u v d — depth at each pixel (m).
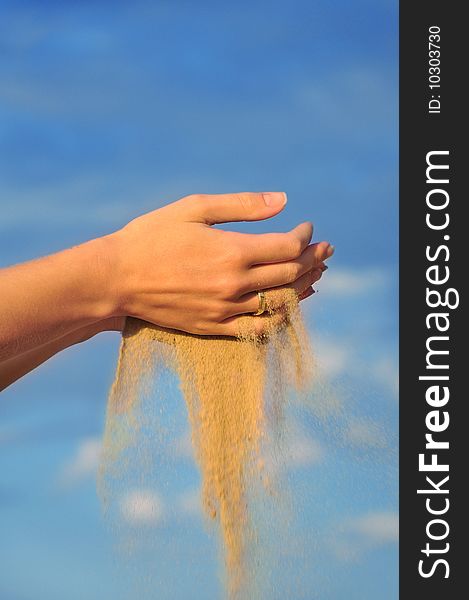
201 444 1.46
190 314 1.35
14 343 1.22
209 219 1.32
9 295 1.22
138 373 1.43
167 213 1.32
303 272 1.36
